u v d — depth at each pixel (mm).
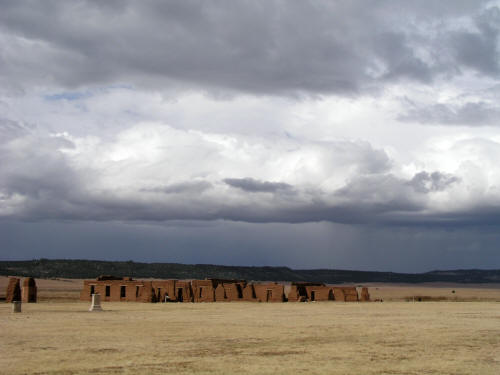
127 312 55375
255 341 31656
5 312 54625
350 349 28594
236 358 25594
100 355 26281
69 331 36625
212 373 21953
